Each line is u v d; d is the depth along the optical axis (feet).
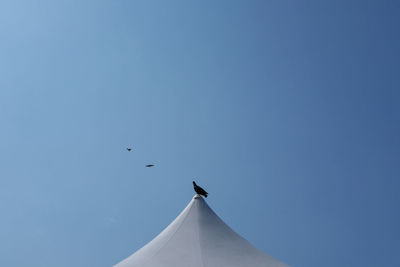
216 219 60.75
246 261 53.78
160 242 56.59
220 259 53.26
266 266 53.47
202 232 57.21
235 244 56.70
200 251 54.03
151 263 52.47
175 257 53.16
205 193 63.21
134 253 58.08
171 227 59.06
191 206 61.21
